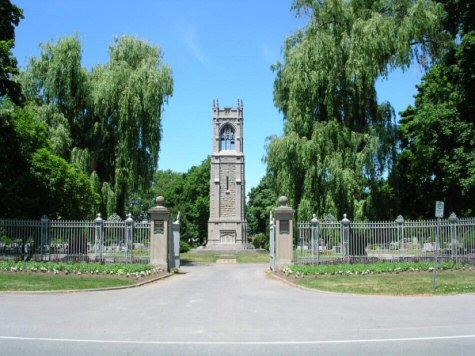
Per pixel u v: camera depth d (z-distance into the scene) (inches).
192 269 1269.7
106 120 1448.1
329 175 1131.3
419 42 1246.9
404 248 1083.3
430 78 1384.1
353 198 1114.7
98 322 447.5
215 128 3068.4
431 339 373.1
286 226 1013.8
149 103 1396.4
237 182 3004.4
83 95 1407.5
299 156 1147.9
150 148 1434.5
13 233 1026.7
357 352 332.2
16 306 540.4
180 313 505.7
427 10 1205.1
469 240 981.8
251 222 3644.2
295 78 1191.6
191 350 339.3
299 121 1205.1
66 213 1210.0
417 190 1467.8
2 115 1051.9
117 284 761.0
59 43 1402.6
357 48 1151.0
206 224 3572.8
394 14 1234.0
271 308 541.3
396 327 425.4
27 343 355.3
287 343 362.3
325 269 874.8
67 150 1350.9
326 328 422.3
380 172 1167.6
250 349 342.6
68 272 856.3
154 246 1030.4
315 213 1146.0
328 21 1235.2
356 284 745.0
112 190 1405.0
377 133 1161.4
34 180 1117.1
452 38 1206.3
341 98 1220.5
